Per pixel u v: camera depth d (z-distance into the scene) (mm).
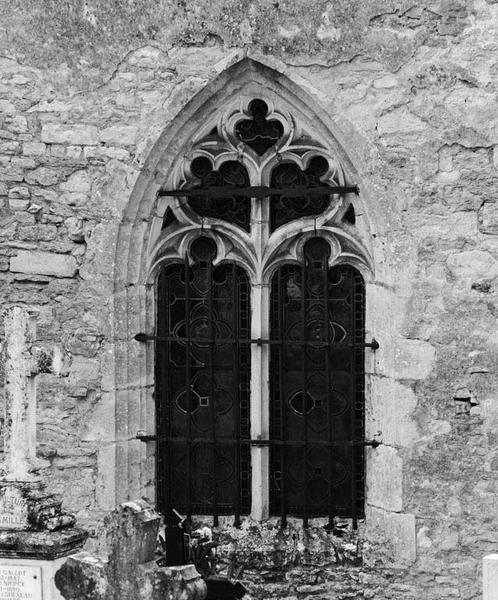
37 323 16531
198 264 16656
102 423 16516
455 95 15711
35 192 16547
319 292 16484
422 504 15953
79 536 13664
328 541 16406
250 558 16391
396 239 15930
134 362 16609
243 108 16391
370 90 15906
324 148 16281
